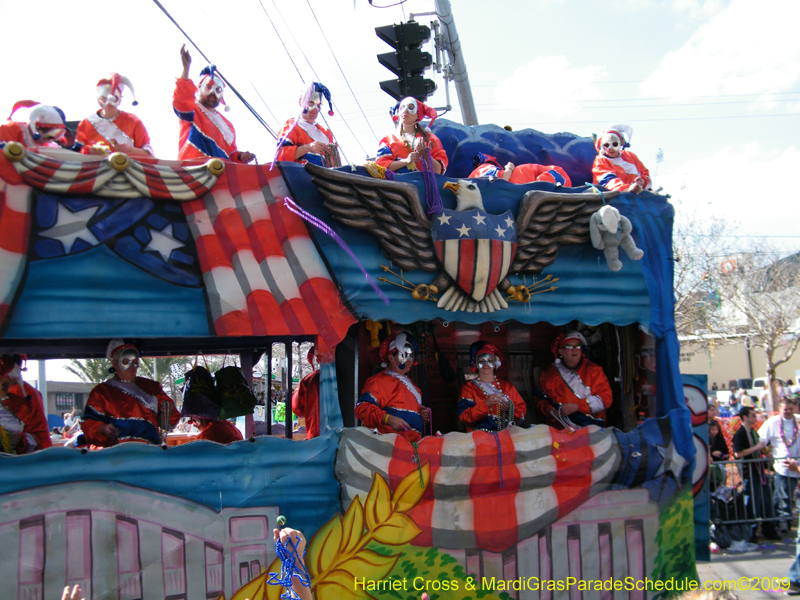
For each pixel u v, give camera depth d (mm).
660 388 5148
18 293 3682
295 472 4043
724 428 9008
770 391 24984
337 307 4285
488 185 4777
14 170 3725
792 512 7621
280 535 3352
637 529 4793
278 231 4227
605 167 5664
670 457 4945
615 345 5754
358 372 5477
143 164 3945
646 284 5090
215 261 4055
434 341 5840
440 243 4406
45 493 3646
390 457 4227
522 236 4672
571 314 4871
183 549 3820
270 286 4137
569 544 4590
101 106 4684
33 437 4594
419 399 4871
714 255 23719
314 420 5777
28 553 3590
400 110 5473
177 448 3879
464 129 5977
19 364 4992
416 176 4594
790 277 25516
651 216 5195
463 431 5852
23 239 3723
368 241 4422
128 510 3762
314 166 4184
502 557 4398
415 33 8180
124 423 4422
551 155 6148
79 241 3828
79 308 3783
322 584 3984
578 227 4852
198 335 3969
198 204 4098
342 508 4082
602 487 4734
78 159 3881
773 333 24891
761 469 7539
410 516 4219
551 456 4598
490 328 6176
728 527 7328
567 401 5285
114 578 3703
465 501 4352
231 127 5117
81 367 17219
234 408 6180
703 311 25109
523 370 6234
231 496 3932
